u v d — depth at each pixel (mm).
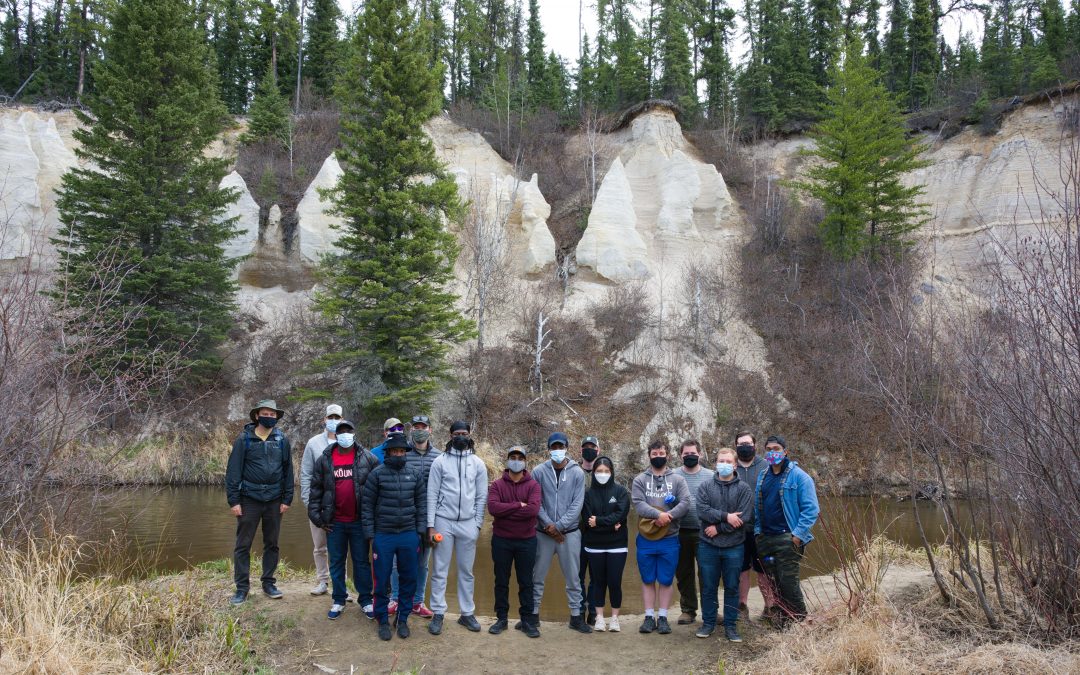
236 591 7289
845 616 6520
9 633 5305
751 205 35906
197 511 16234
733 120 42156
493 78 47188
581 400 26047
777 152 40875
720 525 6828
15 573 5891
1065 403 6027
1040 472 6090
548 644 6812
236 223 29703
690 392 26422
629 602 9562
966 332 6789
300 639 6609
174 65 25516
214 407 24188
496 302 29547
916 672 5527
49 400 7035
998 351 6492
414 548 6797
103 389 7664
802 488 6789
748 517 6957
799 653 6109
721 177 34812
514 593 9820
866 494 21172
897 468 21625
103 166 24344
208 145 26969
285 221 30922
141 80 24703
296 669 6047
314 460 7656
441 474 7137
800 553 6852
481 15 52188
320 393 22406
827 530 7000
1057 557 6203
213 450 22359
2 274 7750
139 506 16609
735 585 6809
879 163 30688
